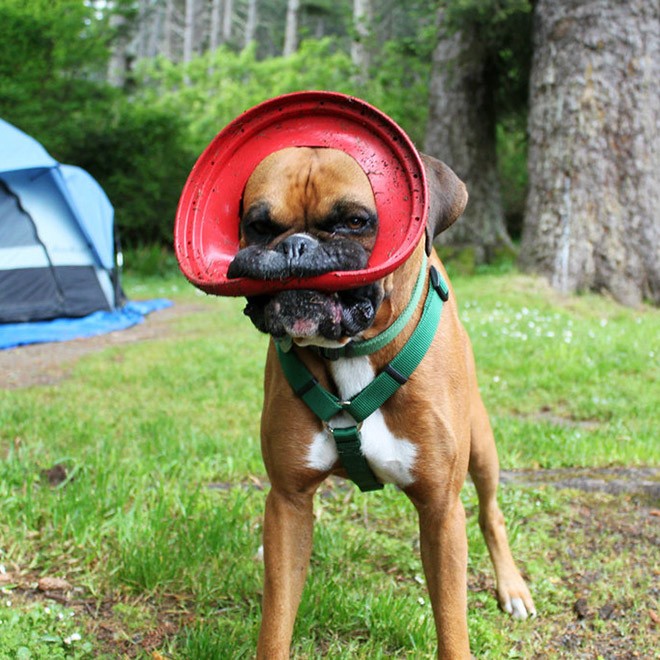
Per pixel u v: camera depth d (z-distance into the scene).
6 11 7.07
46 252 3.88
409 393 0.94
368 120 0.87
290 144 0.89
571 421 2.05
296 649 1.05
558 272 3.69
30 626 1.05
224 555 1.24
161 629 1.09
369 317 0.85
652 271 3.58
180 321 3.97
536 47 3.90
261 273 0.78
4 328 3.62
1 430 1.88
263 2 19.97
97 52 7.80
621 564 1.25
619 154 3.61
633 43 3.58
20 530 1.27
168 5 17.73
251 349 3.01
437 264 1.09
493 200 5.39
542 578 1.22
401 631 1.07
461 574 0.94
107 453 1.65
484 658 1.05
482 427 1.16
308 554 0.97
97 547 1.24
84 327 3.73
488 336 2.85
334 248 0.80
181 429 1.91
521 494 1.47
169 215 6.98
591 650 1.07
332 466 0.97
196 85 11.93
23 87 7.04
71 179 4.01
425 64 6.40
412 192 0.85
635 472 1.57
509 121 5.85
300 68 11.26
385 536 1.34
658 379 2.35
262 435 0.99
